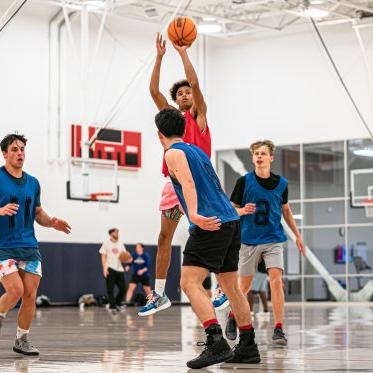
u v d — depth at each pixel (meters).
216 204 7.27
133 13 28.47
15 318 18.69
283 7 27.45
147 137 30.02
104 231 28.72
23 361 8.45
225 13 29.03
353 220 29.34
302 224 30.25
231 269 7.60
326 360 8.29
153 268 29.94
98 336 12.42
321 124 29.95
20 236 8.94
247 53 31.47
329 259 29.69
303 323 15.84
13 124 26.58
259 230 10.12
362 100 29.09
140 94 29.81
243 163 31.55
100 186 28.52
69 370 7.55
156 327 14.94
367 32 29.00
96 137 26.19
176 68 30.67
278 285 10.18
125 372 7.34
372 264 28.88
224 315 19.67
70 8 27.02
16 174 8.98
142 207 29.84
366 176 28.97
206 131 8.62
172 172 7.22
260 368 7.51
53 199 27.36
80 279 27.84
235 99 31.69
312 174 30.17
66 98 27.72
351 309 23.47
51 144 27.42
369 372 7.19
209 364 7.21
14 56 26.70
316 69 30.11
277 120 30.86
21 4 24.91
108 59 28.92
